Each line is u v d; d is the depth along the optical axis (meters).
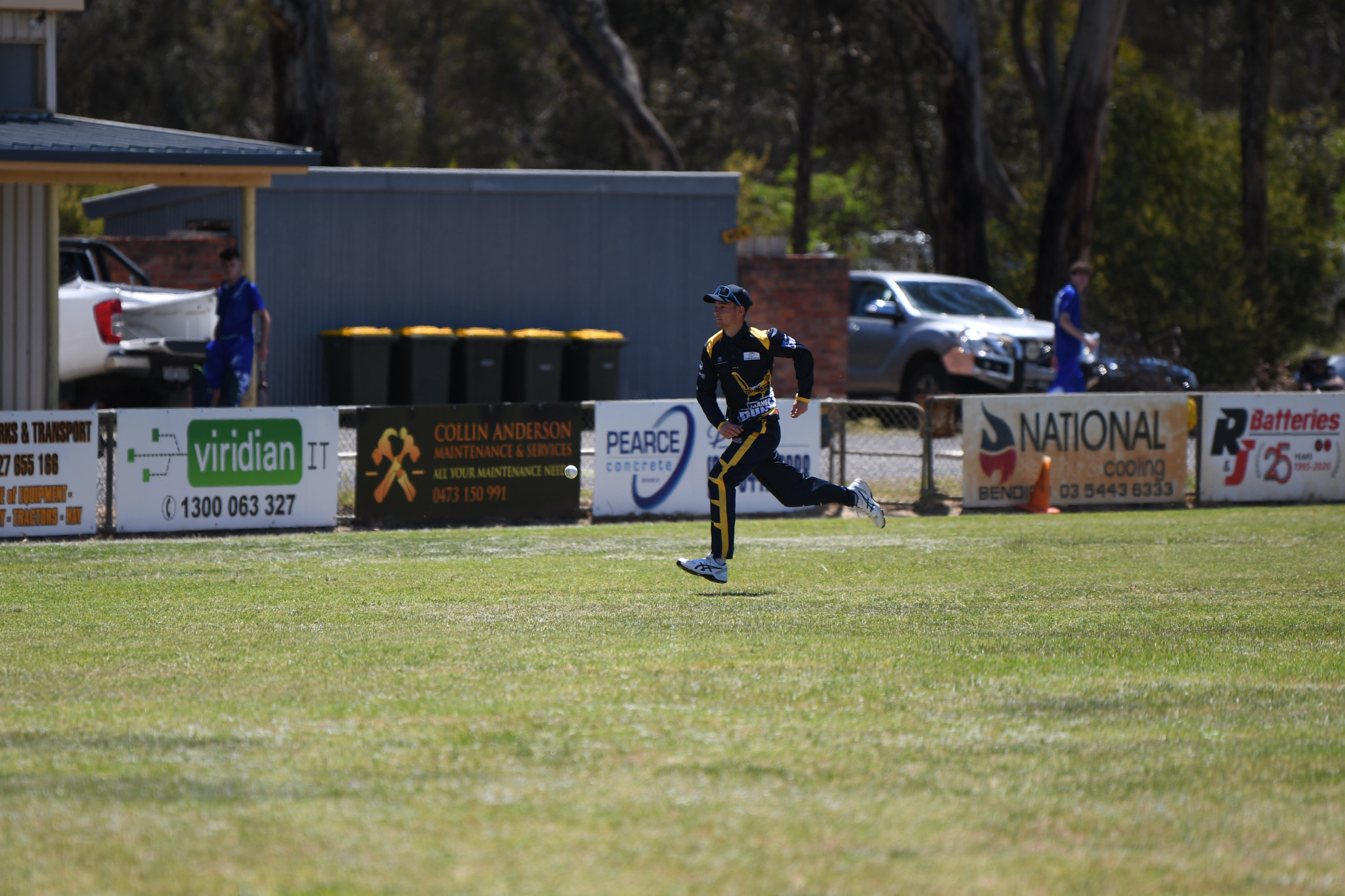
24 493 42.41
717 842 15.29
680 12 137.12
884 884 14.12
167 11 169.00
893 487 54.62
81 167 51.19
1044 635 27.59
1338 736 20.16
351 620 29.09
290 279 73.19
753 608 30.66
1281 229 117.38
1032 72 135.62
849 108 149.38
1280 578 35.59
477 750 18.97
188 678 23.59
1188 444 58.25
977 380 78.19
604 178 77.31
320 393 73.81
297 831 15.59
